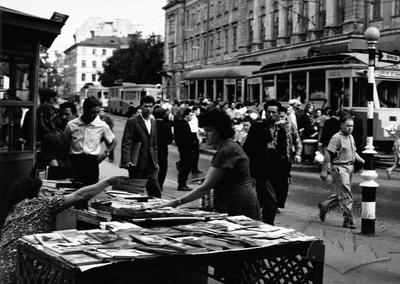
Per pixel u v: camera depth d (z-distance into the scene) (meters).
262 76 31.92
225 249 4.49
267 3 55.94
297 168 21.23
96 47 167.75
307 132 22.45
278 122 10.31
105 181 5.52
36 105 9.02
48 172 7.80
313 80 26.70
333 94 25.20
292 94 28.56
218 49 70.19
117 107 70.19
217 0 70.56
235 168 6.25
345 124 10.99
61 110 13.69
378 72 23.67
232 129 6.37
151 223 5.28
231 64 65.88
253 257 4.62
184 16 84.12
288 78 29.08
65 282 4.06
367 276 7.53
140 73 94.44
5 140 8.44
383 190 16.48
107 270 4.03
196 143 19.50
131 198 6.13
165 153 13.44
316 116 22.80
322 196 15.22
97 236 4.64
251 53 58.88
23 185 5.32
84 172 9.66
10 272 4.87
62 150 9.65
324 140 13.95
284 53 52.16
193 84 46.28
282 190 10.12
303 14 49.53
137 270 4.14
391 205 13.91
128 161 10.22
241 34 62.19
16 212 5.17
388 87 23.91
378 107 23.53
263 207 9.56
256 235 4.91
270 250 4.70
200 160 24.91
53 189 6.66
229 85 38.97
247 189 6.30
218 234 4.88
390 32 37.78
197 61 78.12
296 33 50.12
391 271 7.79
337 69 24.83
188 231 4.96
